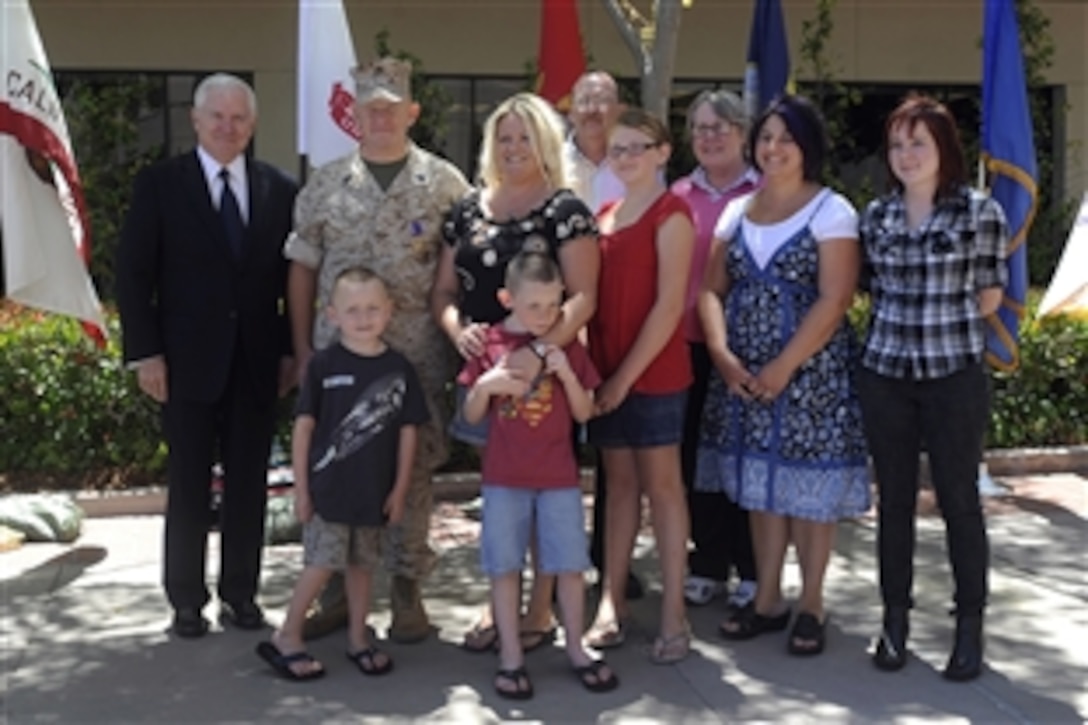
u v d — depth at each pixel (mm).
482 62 11430
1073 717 3936
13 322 7418
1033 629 4746
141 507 6676
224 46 11117
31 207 5383
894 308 4199
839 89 11141
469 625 4867
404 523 4566
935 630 4746
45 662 4445
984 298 4152
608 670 4191
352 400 4223
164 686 4215
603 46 11422
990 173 6109
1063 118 12047
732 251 4523
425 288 4469
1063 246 11500
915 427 4285
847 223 4309
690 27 11594
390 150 4430
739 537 4992
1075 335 7816
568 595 4238
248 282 4617
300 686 4207
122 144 10648
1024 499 6945
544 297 4016
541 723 3908
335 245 4445
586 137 5160
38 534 6012
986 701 4062
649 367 4285
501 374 4074
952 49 11961
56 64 10906
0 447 6891
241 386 4672
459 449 7355
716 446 4656
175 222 4555
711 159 4891
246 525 4777
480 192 4383
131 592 5266
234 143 4590
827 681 4242
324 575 4309
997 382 7754
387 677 4293
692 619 4922
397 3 11227
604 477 5211
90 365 6898
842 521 6465
